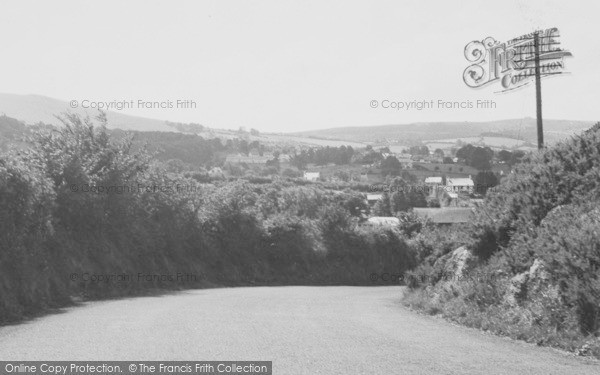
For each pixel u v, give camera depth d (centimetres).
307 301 2092
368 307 1873
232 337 1050
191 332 1109
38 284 1812
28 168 1878
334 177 14275
